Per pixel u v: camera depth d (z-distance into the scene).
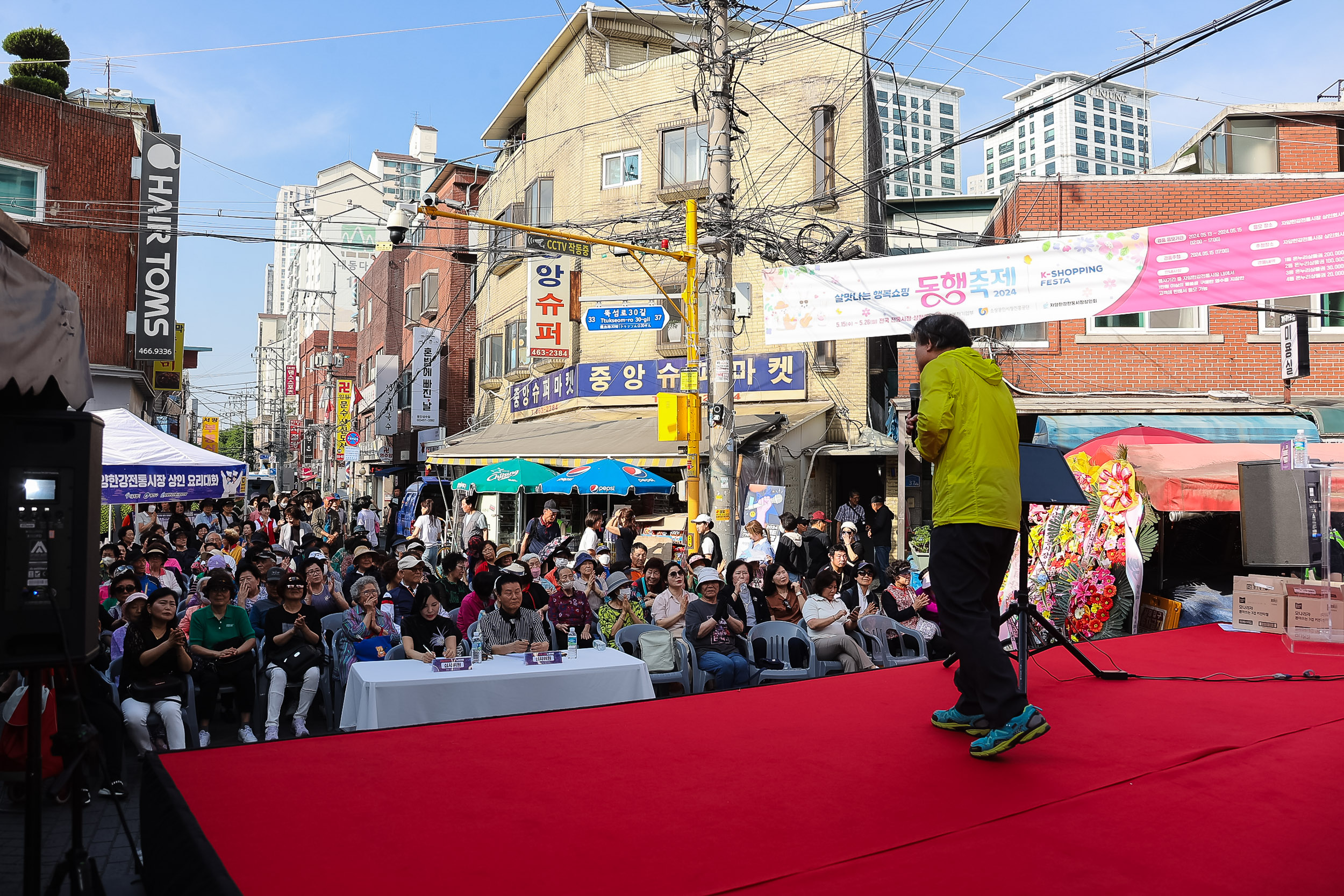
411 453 34.41
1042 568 8.98
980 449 3.56
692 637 8.80
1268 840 2.62
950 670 5.15
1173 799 2.95
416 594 8.55
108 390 21.42
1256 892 2.30
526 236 25.25
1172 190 15.70
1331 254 9.38
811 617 9.06
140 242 21.39
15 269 3.34
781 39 20.36
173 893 2.52
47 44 22.70
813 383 19.61
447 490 27.52
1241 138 17.67
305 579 9.57
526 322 25.67
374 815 2.87
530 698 6.77
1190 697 4.40
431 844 2.63
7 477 3.16
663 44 24.06
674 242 19.88
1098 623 8.51
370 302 44.53
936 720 3.86
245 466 12.20
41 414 3.22
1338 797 2.96
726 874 2.42
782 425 18.00
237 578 9.53
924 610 10.20
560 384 22.94
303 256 91.75
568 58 24.05
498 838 2.68
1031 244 10.90
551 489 15.23
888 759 3.42
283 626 8.31
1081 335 15.66
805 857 2.53
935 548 3.64
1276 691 4.52
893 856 2.53
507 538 23.64
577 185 23.16
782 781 3.18
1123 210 15.77
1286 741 3.60
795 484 18.36
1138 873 2.41
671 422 12.96
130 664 7.08
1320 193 15.52
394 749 3.63
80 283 20.92
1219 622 7.89
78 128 21.11
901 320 11.52
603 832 2.72
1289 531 6.54
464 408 32.31
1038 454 4.60
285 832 2.73
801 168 20.06
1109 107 143.25
